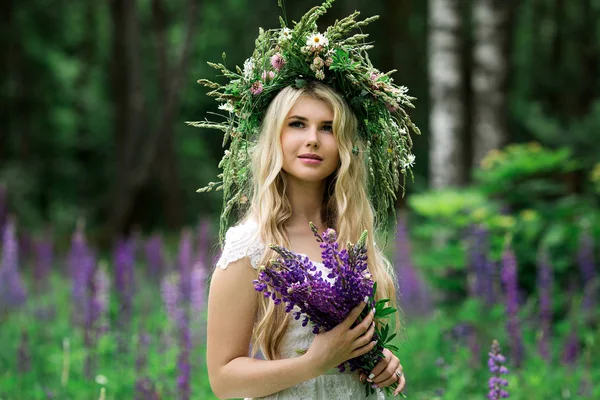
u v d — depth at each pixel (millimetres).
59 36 20953
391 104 3158
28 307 8023
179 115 24906
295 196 3066
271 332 2875
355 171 3047
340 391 2902
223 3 23453
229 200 3188
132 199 19156
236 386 2791
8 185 19531
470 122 21094
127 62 20078
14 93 20312
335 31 3141
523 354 5727
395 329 3168
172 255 10594
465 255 7656
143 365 5578
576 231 8055
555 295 7469
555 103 24266
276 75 3080
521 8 24312
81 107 24328
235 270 2871
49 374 6133
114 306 6957
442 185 10719
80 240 7711
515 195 8484
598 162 12375
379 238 3285
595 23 24469
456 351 6082
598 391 5508
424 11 24484
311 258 2969
